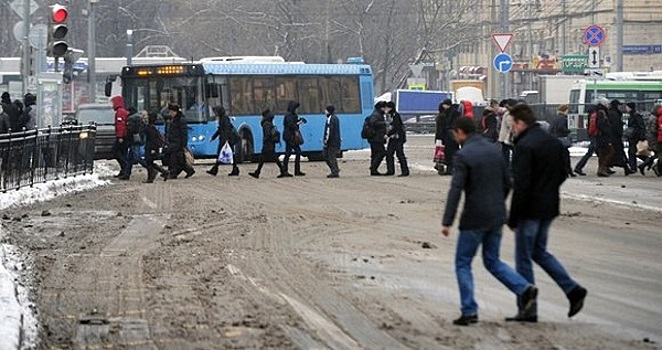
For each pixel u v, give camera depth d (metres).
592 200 50.91
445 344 20.98
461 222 22.84
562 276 23.38
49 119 60.50
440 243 36.09
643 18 153.12
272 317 23.75
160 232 39.16
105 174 70.44
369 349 20.58
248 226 40.75
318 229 39.84
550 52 171.12
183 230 39.75
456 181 22.70
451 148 67.38
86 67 117.06
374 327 22.67
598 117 66.50
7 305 23.19
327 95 86.38
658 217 44.12
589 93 110.75
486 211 22.67
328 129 65.81
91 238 37.59
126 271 30.50
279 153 82.88
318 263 31.69
